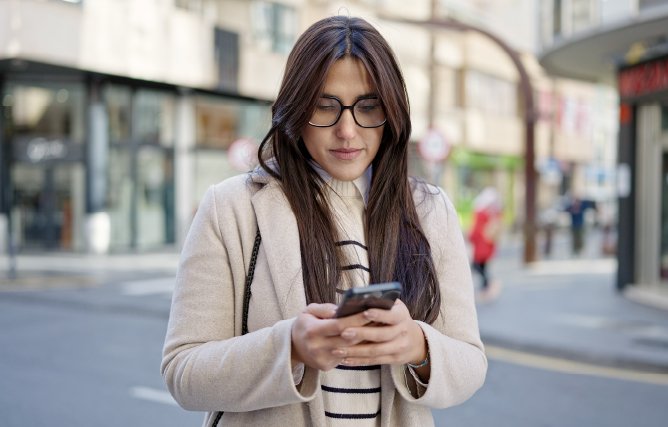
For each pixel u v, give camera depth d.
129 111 18.45
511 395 5.65
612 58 10.92
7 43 15.07
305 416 1.24
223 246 1.30
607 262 17.58
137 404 5.27
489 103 27.73
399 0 23.05
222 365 1.16
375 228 1.34
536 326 8.30
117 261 16.20
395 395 1.29
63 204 18.05
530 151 15.38
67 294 11.05
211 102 20.11
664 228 10.73
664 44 9.57
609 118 37.44
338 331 1.06
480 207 10.49
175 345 1.25
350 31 1.28
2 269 14.38
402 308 1.11
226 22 19.00
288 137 1.31
